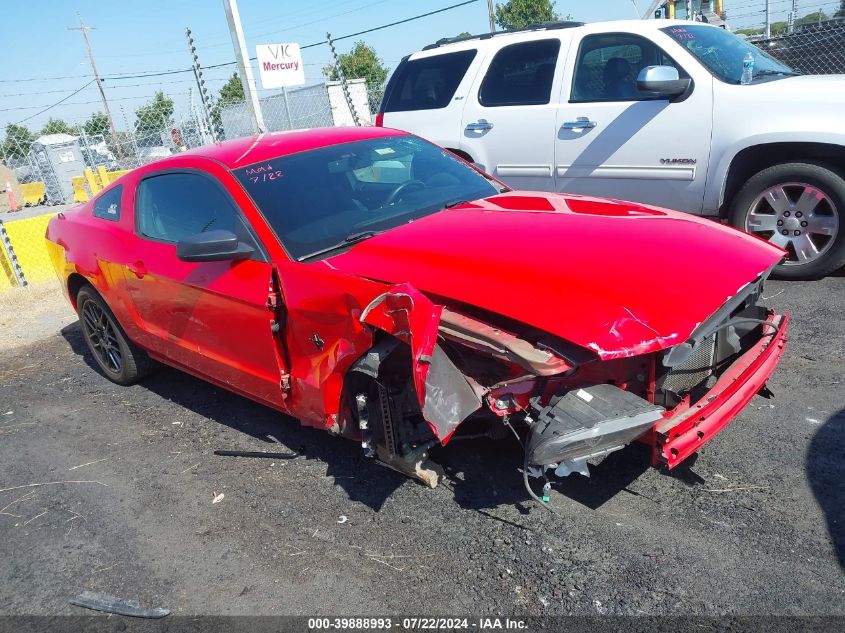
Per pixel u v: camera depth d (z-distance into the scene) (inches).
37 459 163.3
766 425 135.8
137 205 169.5
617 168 235.9
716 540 106.2
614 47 236.5
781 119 202.2
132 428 172.6
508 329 103.0
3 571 122.6
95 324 200.2
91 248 180.4
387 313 102.7
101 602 110.9
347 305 112.3
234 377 145.8
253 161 148.9
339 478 136.8
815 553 101.3
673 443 101.6
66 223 198.7
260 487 137.7
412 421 127.0
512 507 119.8
